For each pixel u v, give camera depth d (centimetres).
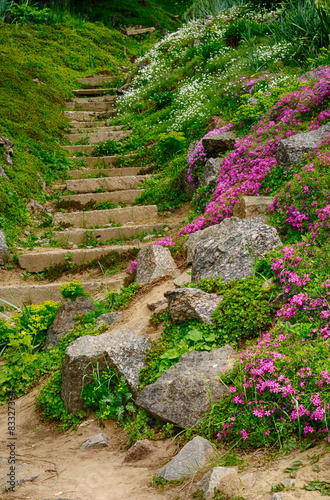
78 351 407
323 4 997
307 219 481
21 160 928
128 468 312
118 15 2022
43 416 414
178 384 345
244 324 378
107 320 499
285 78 891
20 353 509
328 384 282
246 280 424
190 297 415
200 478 271
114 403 385
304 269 390
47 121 1130
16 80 1220
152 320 458
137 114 1215
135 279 573
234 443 296
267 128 708
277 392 293
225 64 1116
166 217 816
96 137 1128
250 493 239
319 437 269
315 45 976
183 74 1262
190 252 552
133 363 398
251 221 508
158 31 1984
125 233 781
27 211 834
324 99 695
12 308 644
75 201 883
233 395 317
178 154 955
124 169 978
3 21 1598
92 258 725
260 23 1204
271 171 607
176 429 333
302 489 227
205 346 379
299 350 315
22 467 330
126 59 1723
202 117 984
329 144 571
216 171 726
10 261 721
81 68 1557
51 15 1775
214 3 1572
